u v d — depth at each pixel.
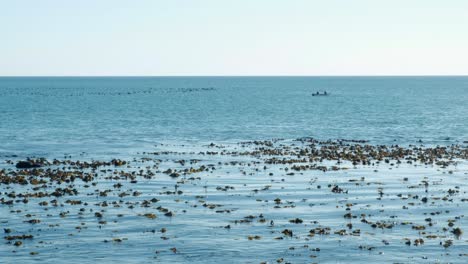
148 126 100.00
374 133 88.81
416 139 80.62
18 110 137.62
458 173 51.66
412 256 29.33
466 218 35.97
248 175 50.75
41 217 36.12
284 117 118.44
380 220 35.56
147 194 42.91
